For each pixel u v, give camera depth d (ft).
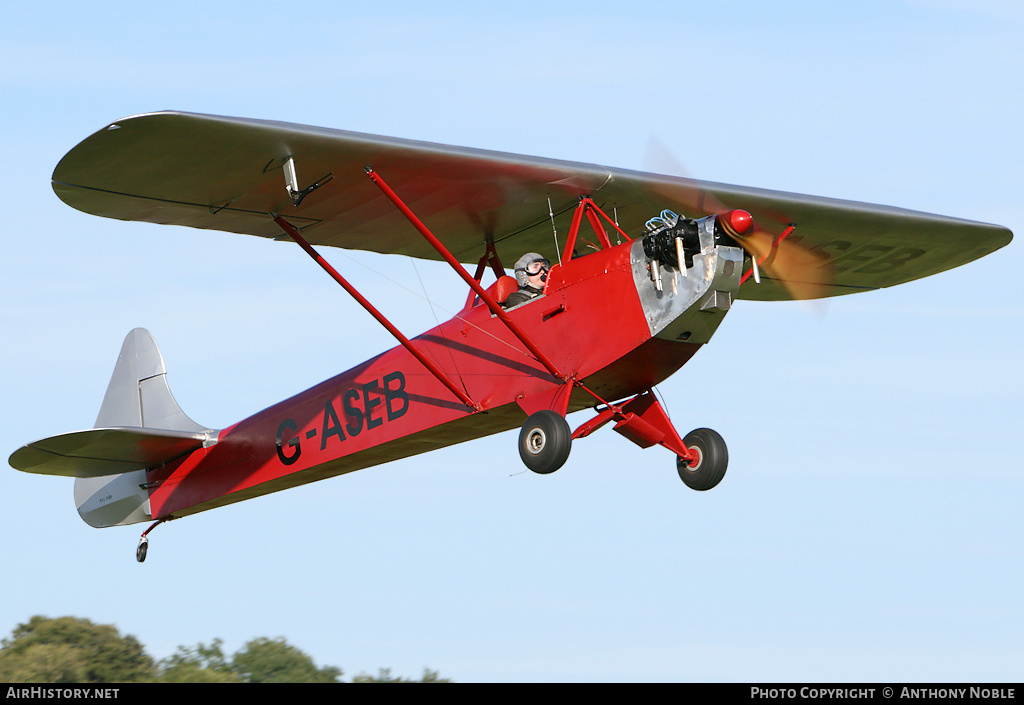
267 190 90.07
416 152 86.69
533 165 90.84
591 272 89.76
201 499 123.85
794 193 100.99
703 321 85.20
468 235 103.45
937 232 108.47
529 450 88.48
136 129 77.71
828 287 122.11
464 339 97.76
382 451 106.42
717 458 93.71
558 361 90.58
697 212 98.78
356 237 101.76
